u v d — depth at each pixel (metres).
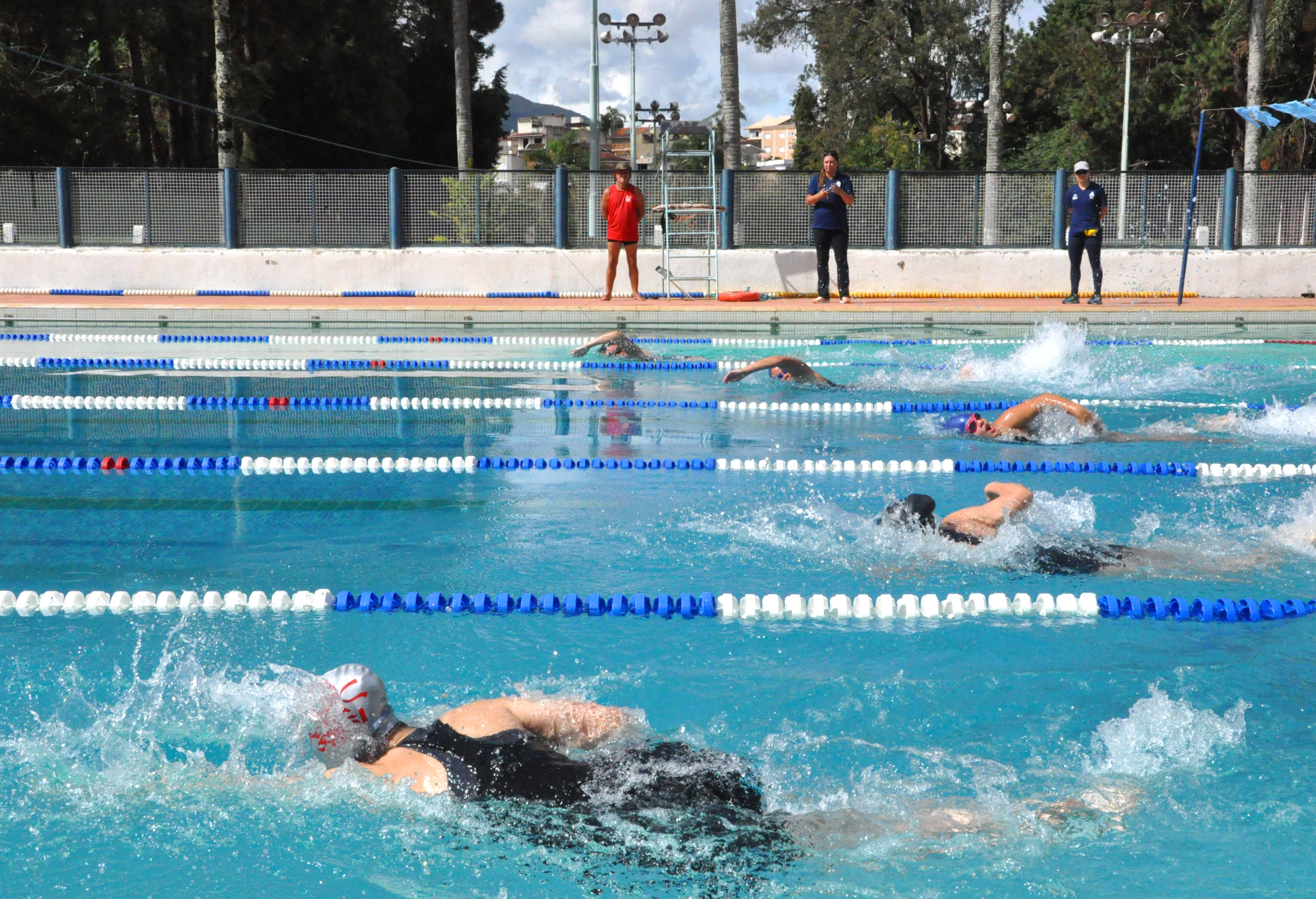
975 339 11.78
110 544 4.60
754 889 2.21
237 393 8.42
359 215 15.52
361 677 2.72
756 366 8.52
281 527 4.86
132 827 2.46
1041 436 6.74
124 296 14.74
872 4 38.09
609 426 7.25
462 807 2.49
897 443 6.64
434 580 4.14
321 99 28.19
